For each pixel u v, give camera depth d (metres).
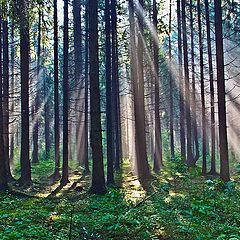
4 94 22.31
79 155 31.80
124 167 31.61
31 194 16.61
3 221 10.14
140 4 22.92
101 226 9.43
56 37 22.77
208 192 14.05
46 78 45.28
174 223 9.46
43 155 41.91
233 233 8.98
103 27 30.20
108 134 19.70
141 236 8.52
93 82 16.12
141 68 22.02
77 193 16.72
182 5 27.64
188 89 27.92
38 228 9.02
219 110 18.08
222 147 17.89
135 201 13.43
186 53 27.64
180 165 17.98
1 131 16.06
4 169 15.89
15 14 14.65
